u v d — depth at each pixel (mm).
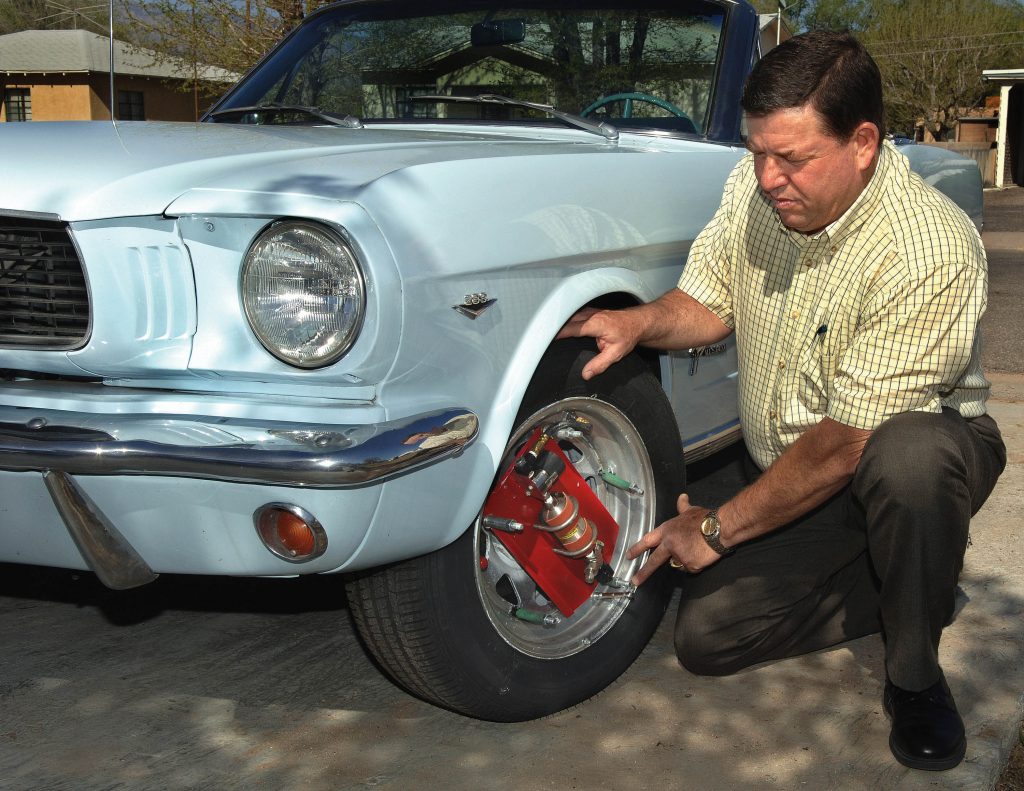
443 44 3482
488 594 2426
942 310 2168
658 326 2521
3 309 2152
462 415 2068
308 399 1989
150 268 2002
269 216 1941
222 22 13055
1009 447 4469
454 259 2066
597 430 2613
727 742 2412
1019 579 3211
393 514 2002
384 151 2299
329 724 2484
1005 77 30438
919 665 2316
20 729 2449
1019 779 2369
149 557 2037
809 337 2352
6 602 3113
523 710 2432
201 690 2633
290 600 3143
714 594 2596
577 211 2406
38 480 2004
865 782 2264
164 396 2020
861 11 42281
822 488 2328
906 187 2215
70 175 2059
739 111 3258
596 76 3354
